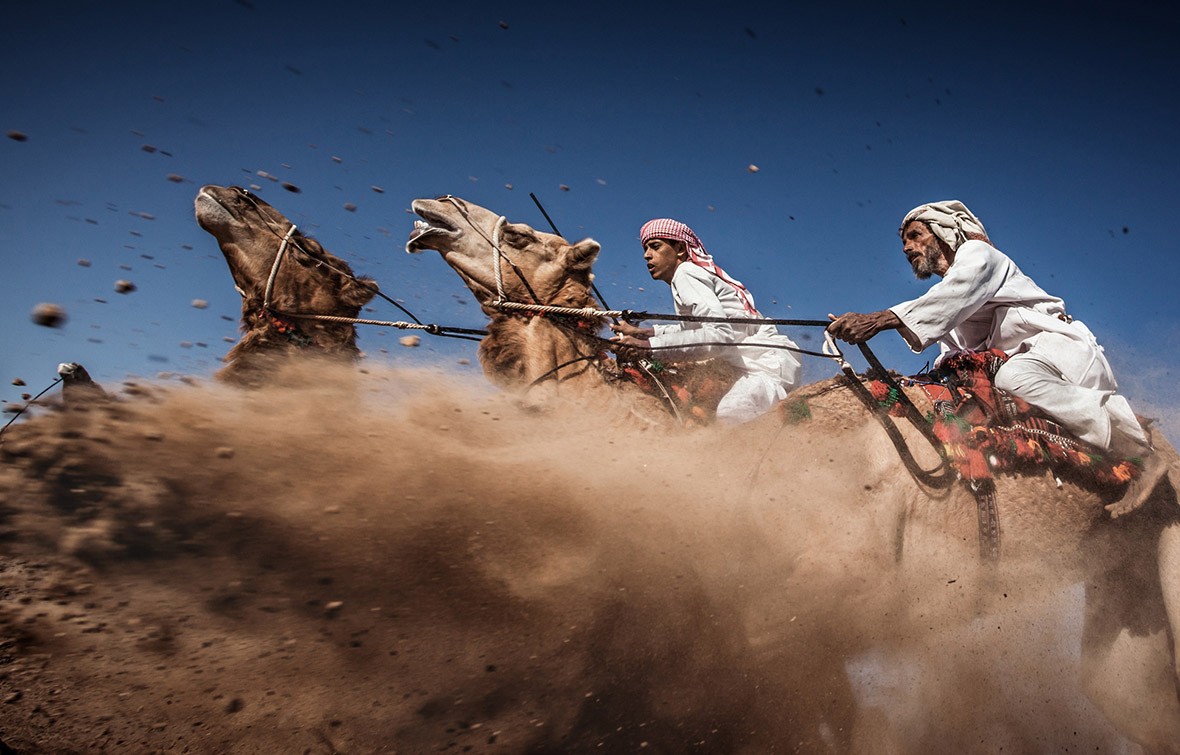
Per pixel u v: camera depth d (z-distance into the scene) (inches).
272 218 224.8
